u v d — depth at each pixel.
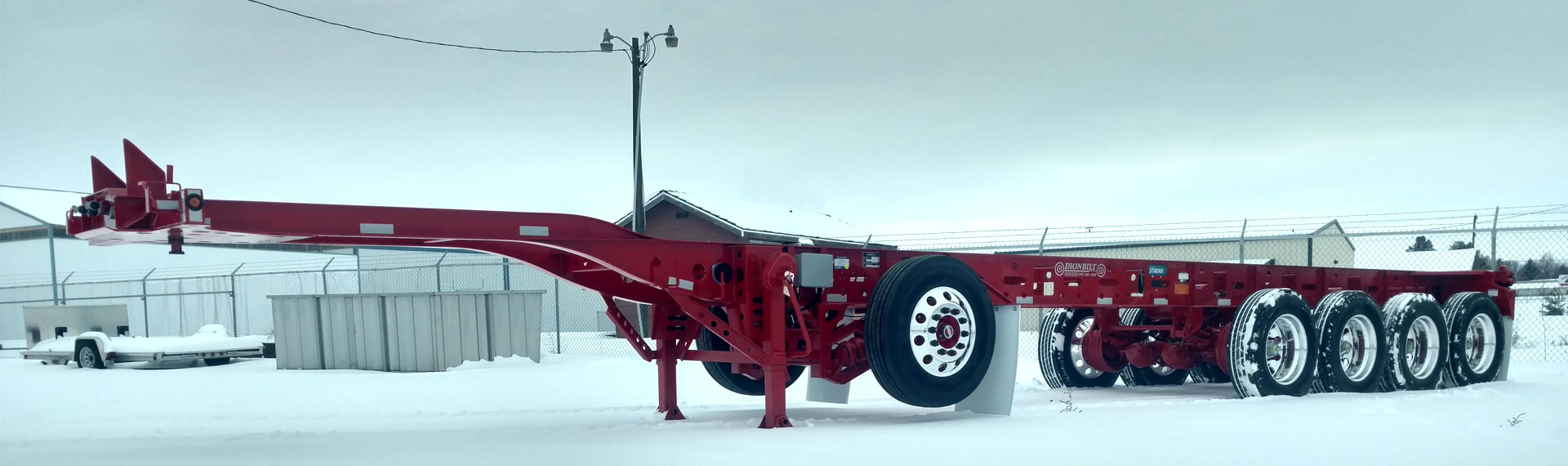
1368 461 4.58
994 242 17.33
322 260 32.75
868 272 7.01
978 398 7.03
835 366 6.84
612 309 6.96
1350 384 8.93
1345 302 8.91
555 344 22.03
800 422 6.41
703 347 7.77
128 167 4.75
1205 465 4.45
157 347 17.62
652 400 9.18
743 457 4.70
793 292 6.27
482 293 15.63
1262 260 18.84
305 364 16.42
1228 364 8.66
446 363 15.05
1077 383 10.44
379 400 9.88
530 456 4.80
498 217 5.67
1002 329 7.10
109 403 10.05
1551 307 18.64
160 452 5.27
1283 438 5.36
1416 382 9.57
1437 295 11.41
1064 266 7.96
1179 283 9.06
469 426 6.65
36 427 7.41
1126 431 5.73
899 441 5.25
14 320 33.50
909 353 6.30
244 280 33.94
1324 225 15.52
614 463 4.55
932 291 6.50
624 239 6.02
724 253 6.38
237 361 19.59
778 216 28.45
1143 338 10.38
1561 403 7.65
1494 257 14.48
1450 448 5.00
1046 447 5.00
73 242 32.97
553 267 6.63
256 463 4.77
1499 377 10.66
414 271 29.92
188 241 5.38
